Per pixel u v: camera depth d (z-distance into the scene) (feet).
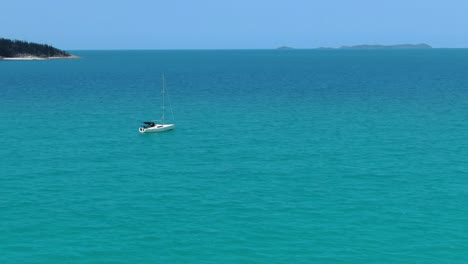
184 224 147.43
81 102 404.57
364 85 552.00
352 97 434.30
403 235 139.54
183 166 211.61
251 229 143.64
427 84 552.41
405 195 171.63
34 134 275.39
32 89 505.25
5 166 209.97
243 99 424.46
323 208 159.74
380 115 332.19
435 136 265.54
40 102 402.31
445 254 128.98
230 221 149.59
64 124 305.53
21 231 142.20
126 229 143.95
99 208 160.56
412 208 159.33
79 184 185.98
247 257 127.34
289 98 429.79
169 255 128.57
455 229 143.23
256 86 547.49
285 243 134.82
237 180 190.49
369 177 192.65
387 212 155.94
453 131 277.44
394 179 189.88
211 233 141.08
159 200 168.25
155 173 201.16
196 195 173.27
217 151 237.86
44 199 168.86
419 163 212.23
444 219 150.51
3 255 127.75
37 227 145.07
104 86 545.85
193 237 138.51
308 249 131.54
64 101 409.90
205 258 126.93
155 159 224.12
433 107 364.17
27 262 124.47
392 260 126.00
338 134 272.72
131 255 128.47
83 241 136.05
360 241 136.05
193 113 347.97
